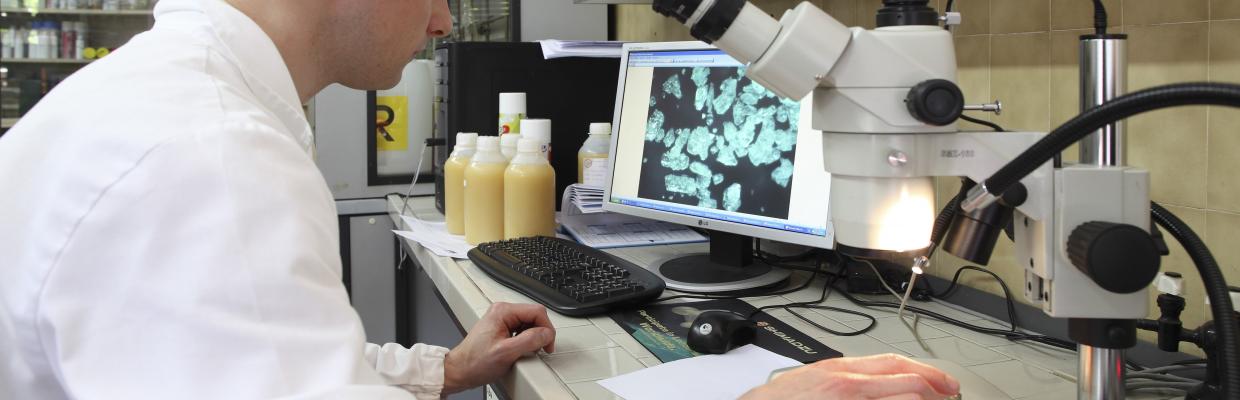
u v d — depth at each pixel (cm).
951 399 81
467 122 208
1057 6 116
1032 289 73
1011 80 125
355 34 93
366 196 247
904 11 73
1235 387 63
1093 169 67
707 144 157
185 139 63
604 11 260
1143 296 68
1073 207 67
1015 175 63
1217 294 66
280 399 57
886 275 138
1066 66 115
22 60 284
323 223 68
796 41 70
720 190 153
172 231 61
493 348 108
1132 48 107
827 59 70
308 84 93
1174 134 105
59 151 67
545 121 187
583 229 189
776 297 138
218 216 61
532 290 133
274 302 60
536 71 211
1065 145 60
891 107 70
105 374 58
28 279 63
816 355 106
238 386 58
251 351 58
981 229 70
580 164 196
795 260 161
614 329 119
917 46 71
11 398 68
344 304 66
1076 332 71
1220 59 96
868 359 82
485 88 208
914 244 74
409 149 249
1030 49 121
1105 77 66
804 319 124
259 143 67
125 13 282
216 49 78
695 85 160
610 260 148
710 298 137
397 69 99
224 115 67
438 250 172
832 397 74
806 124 140
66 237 62
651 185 168
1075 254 66
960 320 123
